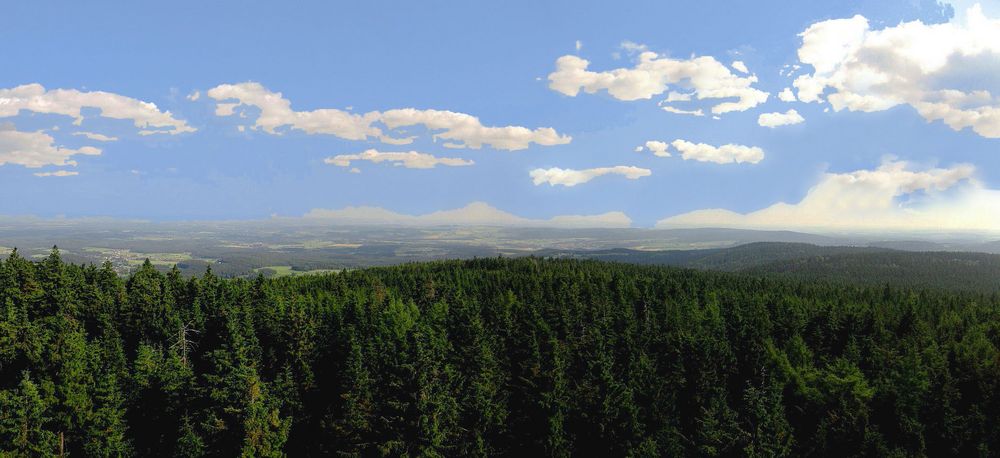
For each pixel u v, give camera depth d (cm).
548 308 9088
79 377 5019
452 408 5238
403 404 4912
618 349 7356
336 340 6919
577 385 6169
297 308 7369
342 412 5700
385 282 13738
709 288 12975
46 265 7800
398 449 4819
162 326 7369
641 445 5153
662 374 6975
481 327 7556
